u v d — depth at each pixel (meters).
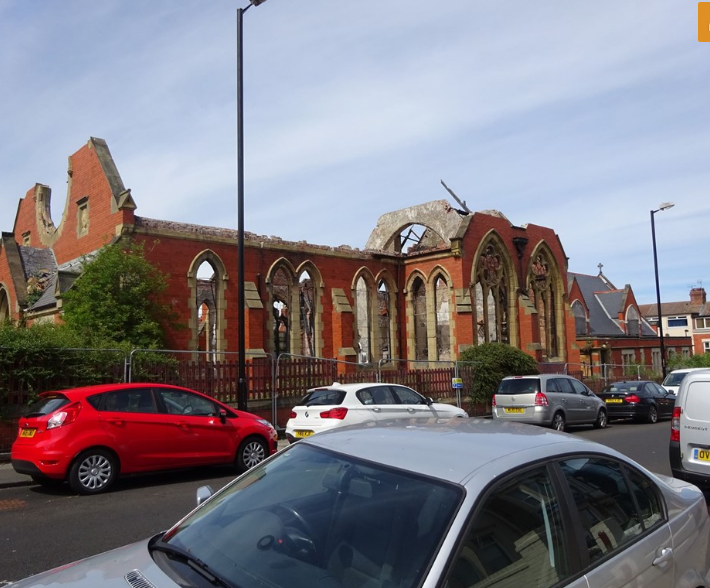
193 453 10.37
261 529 2.98
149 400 10.15
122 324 17.39
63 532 7.11
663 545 3.51
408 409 13.39
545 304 32.22
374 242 33.38
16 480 10.29
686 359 44.81
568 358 32.53
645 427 19.62
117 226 19.98
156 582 2.63
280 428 16.25
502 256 29.56
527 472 3.02
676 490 4.16
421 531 2.60
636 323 49.88
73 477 9.14
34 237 28.14
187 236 21.34
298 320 24.86
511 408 17.83
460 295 26.83
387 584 2.46
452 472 2.86
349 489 2.98
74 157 23.86
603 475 3.52
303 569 2.65
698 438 8.47
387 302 29.31
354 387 12.98
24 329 13.41
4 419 12.22
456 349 26.75
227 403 15.48
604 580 3.00
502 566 2.62
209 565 2.77
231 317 22.41
